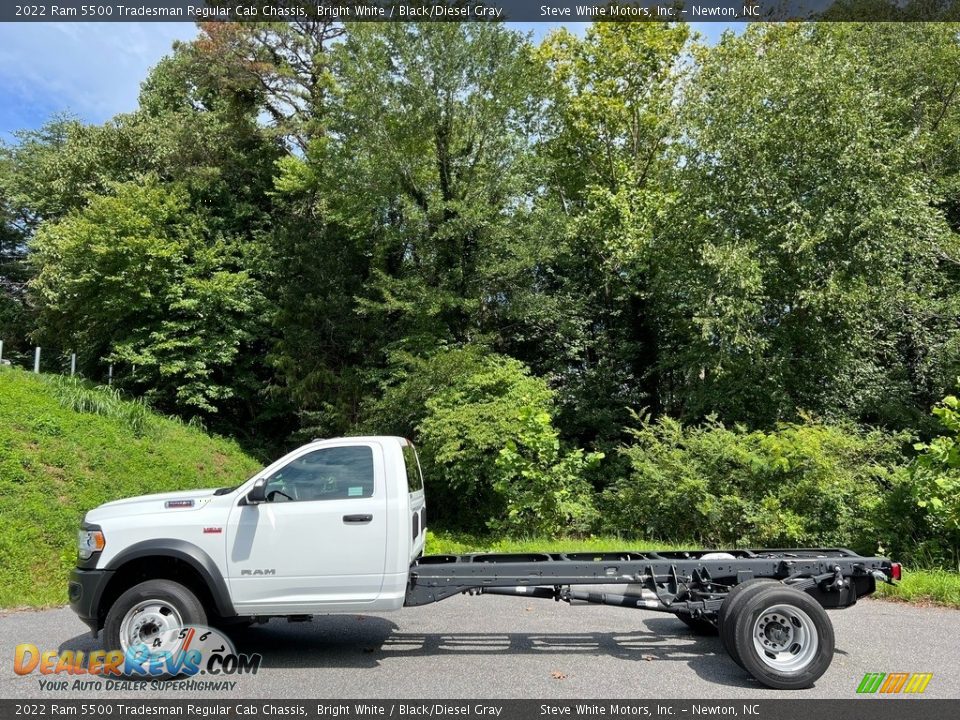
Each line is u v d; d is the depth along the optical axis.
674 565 5.92
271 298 24.97
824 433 12.43
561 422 22.05
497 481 14.92
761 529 11.91
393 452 5.73
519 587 6.05
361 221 21.56
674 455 13.02
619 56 23.89
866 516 11.80
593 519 14.02
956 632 6.66
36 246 24.84
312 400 22.48
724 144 16.84
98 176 25.19
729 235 16.81
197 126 26.30
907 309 17.34
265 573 5.45
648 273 21.75
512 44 19.92
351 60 20.39
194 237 23.61
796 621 5.22
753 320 16.33
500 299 21.38
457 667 5.55
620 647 6.16
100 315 22.50
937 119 19.67
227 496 5.60
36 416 16.44
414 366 19.02
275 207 26.95
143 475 16.69
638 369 23.44
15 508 12.73
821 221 15.23
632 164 24.33
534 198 21.69
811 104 16.00
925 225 15.65
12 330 30.86
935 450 10.14
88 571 5.41
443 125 20.03
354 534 5.51
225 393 23.80
